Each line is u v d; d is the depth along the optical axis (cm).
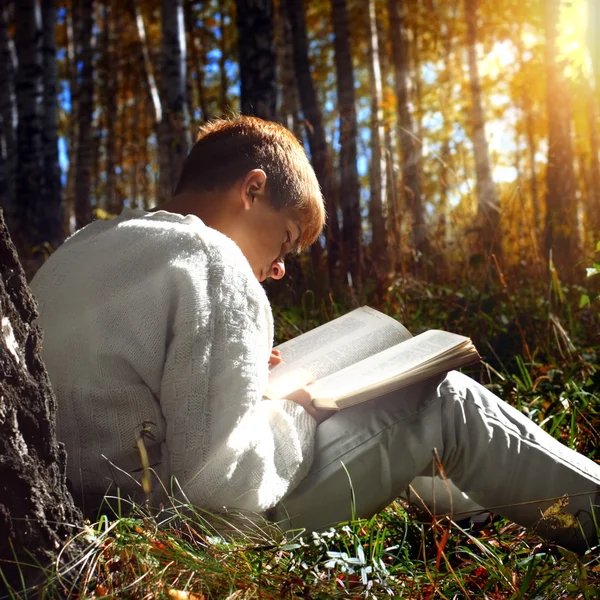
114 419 147
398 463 162
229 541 145
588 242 568
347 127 726
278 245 176
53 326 150
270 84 751
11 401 123
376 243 568
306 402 166
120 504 144
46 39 1192
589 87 1154
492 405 166
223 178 170
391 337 186
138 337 144
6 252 129
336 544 166
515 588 143
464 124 1911
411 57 2088
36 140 1005
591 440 238
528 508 163
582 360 312
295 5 1012
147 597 119
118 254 151
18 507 120
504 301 386
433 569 161
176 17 974
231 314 144
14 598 117
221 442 140
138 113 2334
